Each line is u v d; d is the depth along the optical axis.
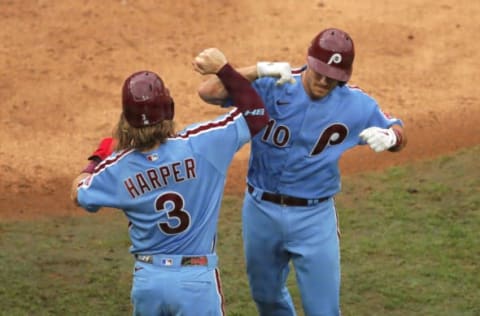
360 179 34.94
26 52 45.19
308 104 20.08
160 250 18.22
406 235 30.31
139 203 17.94
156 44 46.56
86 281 27.78
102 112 41.16
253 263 22.11
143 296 18.31
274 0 51.06
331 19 49.69
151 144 17.81
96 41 46.38
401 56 46.69
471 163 35.72
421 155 37.06
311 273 21.28
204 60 18.38
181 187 17.92
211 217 18.30
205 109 41.88
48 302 26.50
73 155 37.97
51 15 48.16
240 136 18.25
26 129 39.69
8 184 35.34
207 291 18.25
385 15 50.25
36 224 32.06
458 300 26.41
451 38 48.44
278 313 23.03
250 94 18.39
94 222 32.34
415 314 25.77
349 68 19.52
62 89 42.56
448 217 31.38
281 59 46.00
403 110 41.78
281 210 21.03
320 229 21.11
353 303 26.39
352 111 20.41
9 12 48.25
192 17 49.03
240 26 48.59
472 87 44.03
